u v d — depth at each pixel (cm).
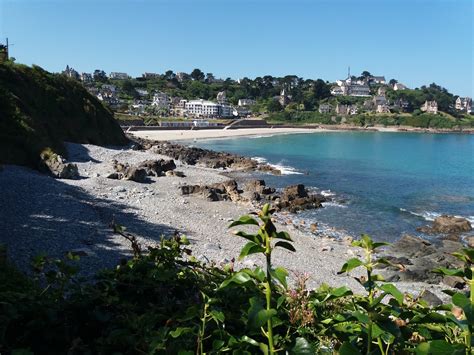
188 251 543
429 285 1698
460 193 4097
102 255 1407
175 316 373
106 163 3772
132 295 447
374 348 297
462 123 18388
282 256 1778
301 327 317
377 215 3061
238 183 4006
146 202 2481
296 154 7619
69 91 5378
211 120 16200
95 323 400
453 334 295
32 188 2211
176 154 5288
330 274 1634
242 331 344
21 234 1500
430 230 2684
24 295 403
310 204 3212
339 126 17712
